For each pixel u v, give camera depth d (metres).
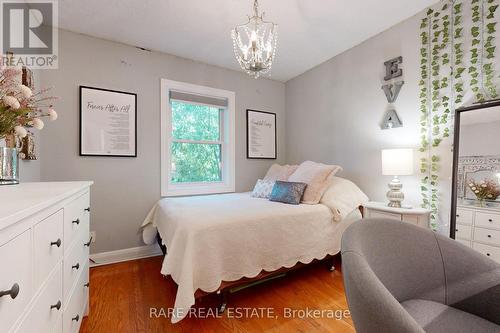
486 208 1.74
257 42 1.86
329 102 3.08
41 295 0.73
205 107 3.23
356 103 2.76
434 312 0.88
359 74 2.72
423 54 2.16
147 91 2.71
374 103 2.57
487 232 1.73
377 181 2.55
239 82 3.37
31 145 1.86
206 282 1.50
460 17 1.94
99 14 2.12
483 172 1.77
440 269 0.98
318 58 3.05
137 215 2.65
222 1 2.01
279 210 1.97
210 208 2.00
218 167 3.34
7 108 1.09
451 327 0.82
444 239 1.03
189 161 3.11
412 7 2.14
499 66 1.74
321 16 2.23
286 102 3.78
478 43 1.84
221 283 1.58
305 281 2.09
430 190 2.12
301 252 1.97
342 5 2.09
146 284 2.03
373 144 2.59
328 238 2.14
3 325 0.51
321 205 2.22
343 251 0.77
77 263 1.19
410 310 0.89
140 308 1.68
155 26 2.31
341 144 2.94
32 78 1.93
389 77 2.40
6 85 1.07
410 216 1.98
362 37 2.60
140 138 2.67
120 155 2.55
